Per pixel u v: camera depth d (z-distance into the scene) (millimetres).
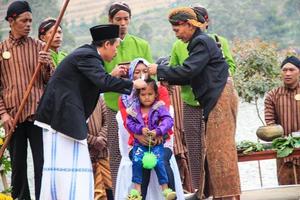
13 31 10375
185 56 11086
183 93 10828
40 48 10469
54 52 11000
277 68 13289
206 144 9938
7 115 10312
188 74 9664
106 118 11000
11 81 10336
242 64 13273
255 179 15102
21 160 10406
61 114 9141
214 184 9938
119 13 10859
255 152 10930
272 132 11156
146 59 10977
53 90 9195
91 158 11094
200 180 10383
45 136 9336
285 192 11500
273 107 11875
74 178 9172
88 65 9109
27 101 10211
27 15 10320
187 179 11898
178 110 11930
